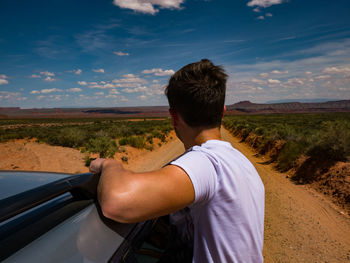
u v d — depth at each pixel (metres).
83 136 14.55
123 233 0.93
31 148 10.95
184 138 0.90
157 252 1.01
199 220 0.73
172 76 0.87
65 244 0.73
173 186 0.61
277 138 11.97
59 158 9.12
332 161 6.89
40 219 0.79
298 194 5.82
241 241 0.70
